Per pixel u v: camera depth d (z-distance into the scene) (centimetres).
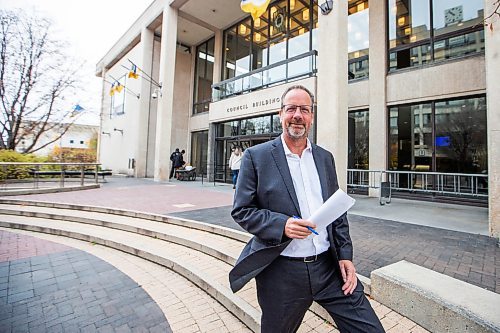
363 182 952
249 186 142
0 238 490
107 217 580
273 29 1256
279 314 136
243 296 265
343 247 147
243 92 1208
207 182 1364
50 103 1622
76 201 716
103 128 2200
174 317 252
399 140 888
